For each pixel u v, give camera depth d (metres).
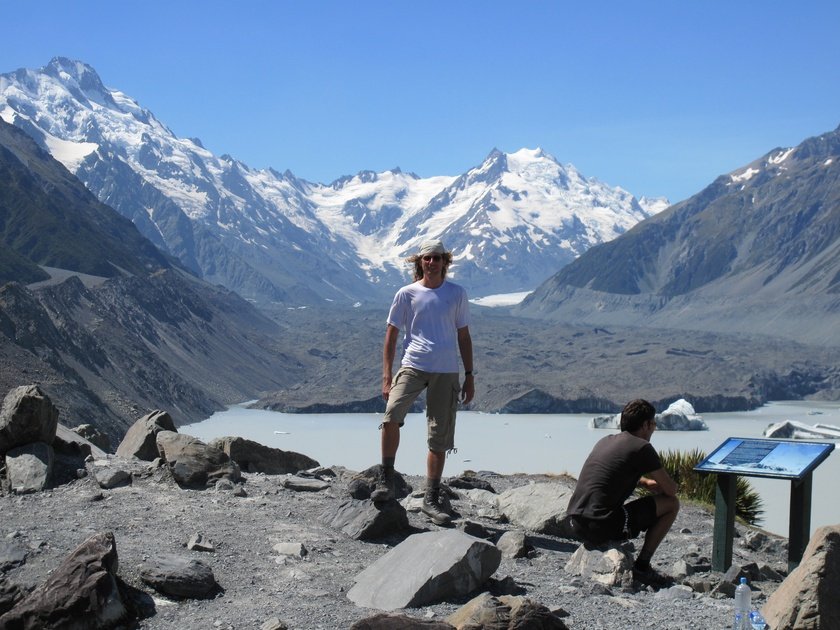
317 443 151.12
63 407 115.56
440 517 12.15
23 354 127.06
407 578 9.26
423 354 12.02
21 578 9.05
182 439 13.86
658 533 10.88
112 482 12.93
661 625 8.78
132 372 178.25
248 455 16.30
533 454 145.00
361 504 11.76
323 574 9.85
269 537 10.99
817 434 171.25
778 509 71.12
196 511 11.92
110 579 8.45
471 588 9.47
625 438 11.12
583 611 9.14
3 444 12.99
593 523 10.98
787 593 8.59
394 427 12.09
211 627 8.27
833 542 8.57
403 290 12.14
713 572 11.35
